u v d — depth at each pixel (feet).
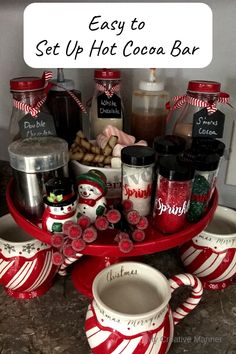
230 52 2.11
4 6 2.35
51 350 1.59
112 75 2.07
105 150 1.91
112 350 1.38
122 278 1.66
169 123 2.41
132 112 2.24
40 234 1.64
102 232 1.69
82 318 1.76
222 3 2.01
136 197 1.74
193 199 1.75
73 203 1.57
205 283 1.95
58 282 1.99
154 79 2.16
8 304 1.84
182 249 1.99
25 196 1.78
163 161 1.64
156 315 1.38
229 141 2.29
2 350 1.58
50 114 1.94
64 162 1.75
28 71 2.51
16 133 2.01
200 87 1.84
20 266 1.76
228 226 2.14
